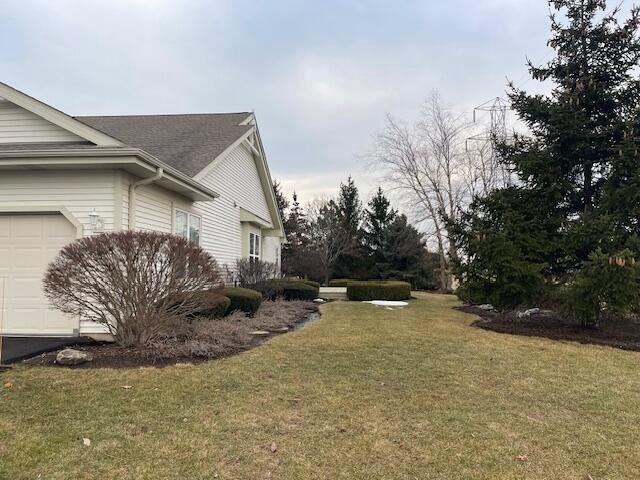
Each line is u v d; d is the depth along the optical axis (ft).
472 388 16.46
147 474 9.87
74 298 20.04
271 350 22.30
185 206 34.99
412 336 26.84
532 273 30.94
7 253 25.22
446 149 82.17
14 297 24.98
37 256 25.13
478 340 25.85
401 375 18.02
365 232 105.60
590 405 14.85
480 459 10.93
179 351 20.47
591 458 11.07
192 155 38.09
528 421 13.38
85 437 11.64
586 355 22.44
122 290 20.42
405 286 58.34
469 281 34.12
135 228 26.23
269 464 10.52
